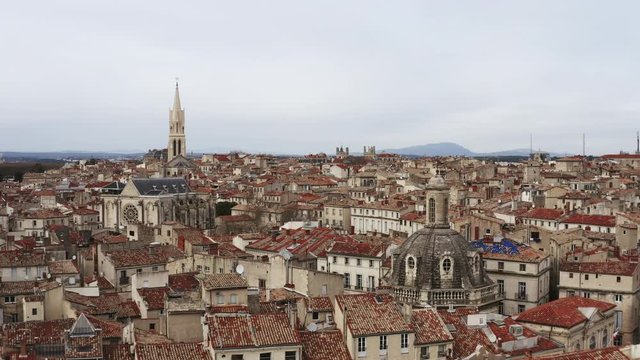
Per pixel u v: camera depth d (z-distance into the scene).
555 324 131.62
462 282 156.50
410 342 111.88
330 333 112.88
